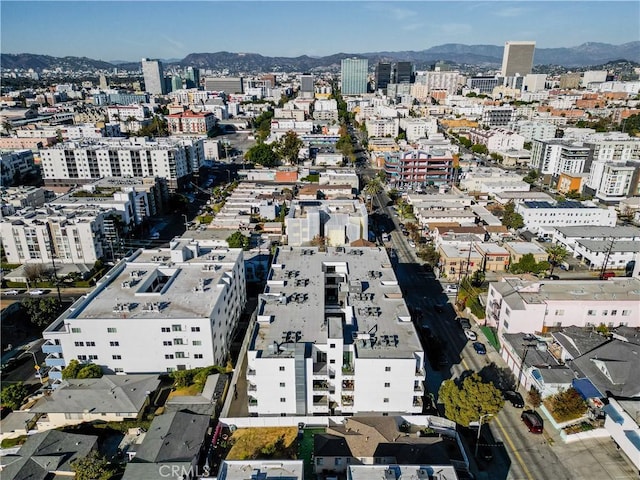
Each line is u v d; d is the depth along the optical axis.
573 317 112.50
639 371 93.00
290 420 85.62
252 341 90.50
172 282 117.88
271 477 64.12
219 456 79.44
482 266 154.50
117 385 95.31
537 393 94.50
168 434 81.75
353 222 174.75
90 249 162.00
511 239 174.62
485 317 125.19
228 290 117.69
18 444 86.88
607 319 113.06
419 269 161.38
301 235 173.25
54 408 89.69
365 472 62.25
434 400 96.44
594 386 91.19
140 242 187.75
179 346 101.81
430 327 124.56
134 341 101.06
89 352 101.81
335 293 118.19
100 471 75.75
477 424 89.31
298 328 94.75
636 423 80.44
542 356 102.25
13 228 158.88
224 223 195.38
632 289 118.31
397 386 86.62
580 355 99.50
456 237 168.88
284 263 125.38
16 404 95.06
